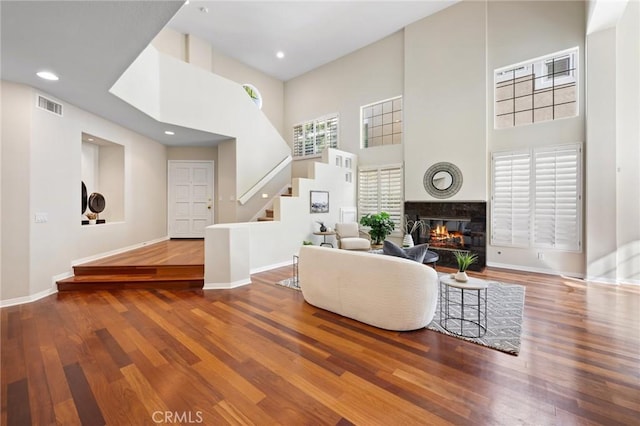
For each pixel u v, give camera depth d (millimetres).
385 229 5461
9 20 2227
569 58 4633
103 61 2930
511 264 5074
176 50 6234
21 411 1646
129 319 2953
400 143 6473
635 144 3980
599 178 4168
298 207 5762
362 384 1891
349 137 7270
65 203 4094
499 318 2928
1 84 3338
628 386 1836
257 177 6672
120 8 2145
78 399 1749
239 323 2852
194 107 5395
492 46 5195
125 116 4668
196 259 4695
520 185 4934
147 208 6160
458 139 5484
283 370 2049
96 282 3949
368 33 6402
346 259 2947
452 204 5559
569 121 4508
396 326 2637
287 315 3057
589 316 2959
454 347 2369
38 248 3650
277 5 5449
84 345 2410
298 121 8367
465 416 1599
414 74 6008
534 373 1991
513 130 5016
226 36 6457
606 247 4148
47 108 3756
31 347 2377
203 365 2113
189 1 5316
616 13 3812
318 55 7305
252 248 4914
